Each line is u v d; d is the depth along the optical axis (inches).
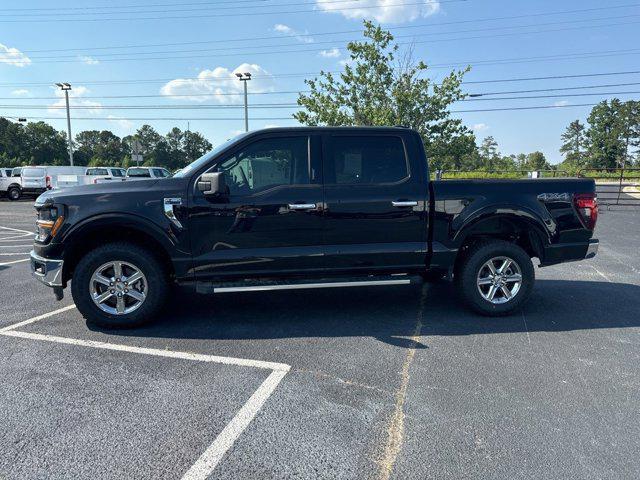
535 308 205.5
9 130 3745.1
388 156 183.0
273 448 101.4
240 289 173.3
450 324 183.9
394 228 181.5
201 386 130.3
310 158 177.9
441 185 183.5
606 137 3412.9
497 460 97.2
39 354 153.1
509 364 145.3
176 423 111.3
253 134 176.4
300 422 111.8
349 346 160.6
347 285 180.5
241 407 118.9
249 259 175.0
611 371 140.3
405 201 179.8
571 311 201.2
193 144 4953.3
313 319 190.4
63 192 170.2
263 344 162.4
